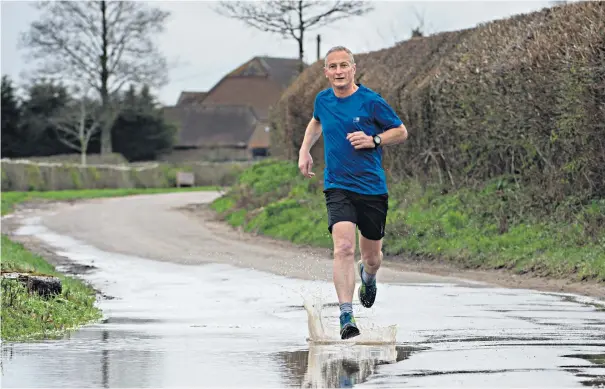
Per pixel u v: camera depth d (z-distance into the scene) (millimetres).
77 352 11398
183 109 139000
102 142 110938
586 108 23922
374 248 12898
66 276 21703
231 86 152125
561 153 26109
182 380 9516
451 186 31688
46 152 112312
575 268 21156
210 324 14430
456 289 19531
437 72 33188
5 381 9422
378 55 42219
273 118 56375
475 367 10203
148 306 17188
